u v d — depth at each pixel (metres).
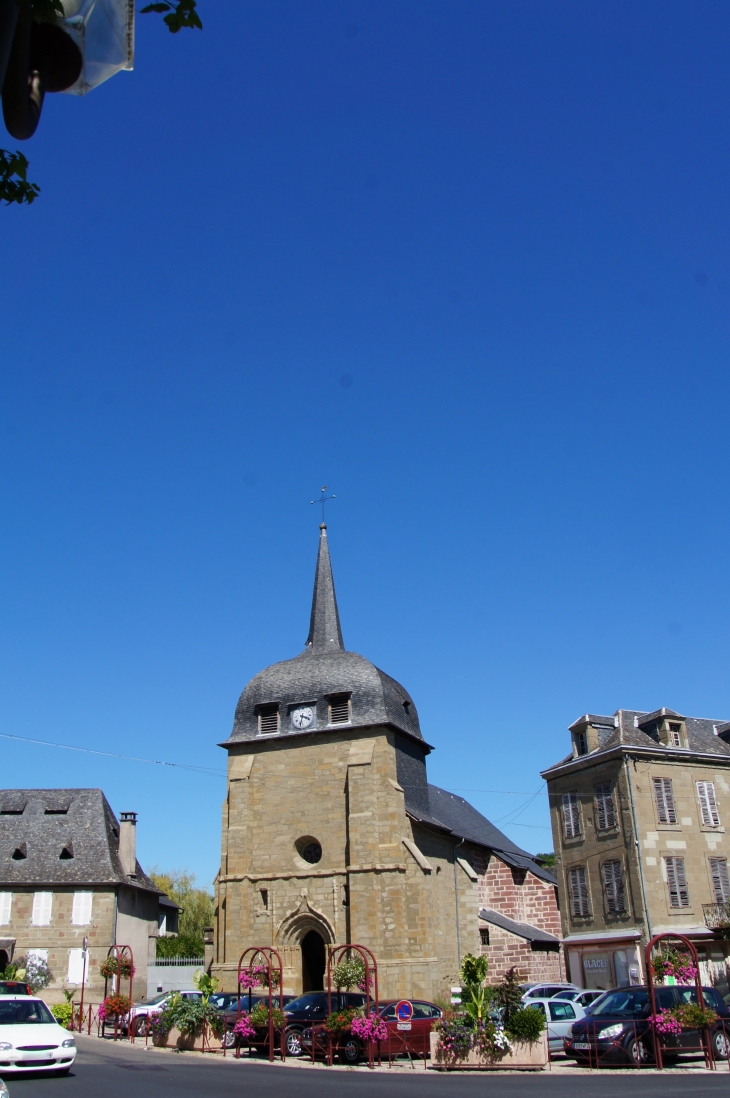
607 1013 22.31
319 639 41.16
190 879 77.00
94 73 5.14
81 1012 33.91
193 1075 18.72
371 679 37.66
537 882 46.22
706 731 43.22
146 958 48.75
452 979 36.38
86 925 43.81
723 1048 21.86
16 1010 19.36
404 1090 16.28
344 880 34.78
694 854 38.72
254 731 38.53
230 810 37.44
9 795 49.38
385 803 35.16
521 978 24.12
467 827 48.84
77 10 5.05
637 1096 14.95
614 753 39.31
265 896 35.91
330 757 36.81
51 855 45.84
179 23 5.26
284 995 33.88
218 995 28.17
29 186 5.79
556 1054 24.73
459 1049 21.34
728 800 40.59
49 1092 15.41
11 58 4.84
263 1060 23.66
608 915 38.72
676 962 28.95
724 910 36.19
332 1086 16.88
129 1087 16.17
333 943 34.09
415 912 33.50
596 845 39.94
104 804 49.56
